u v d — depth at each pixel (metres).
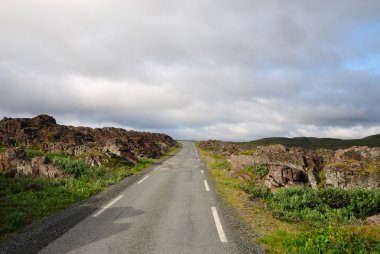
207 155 51.72
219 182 20.73
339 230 8.38
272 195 17.52
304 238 8.40
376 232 8.40
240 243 8.73
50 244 8.35
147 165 32.34
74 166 22.33
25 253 7.70
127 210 12.43
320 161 22.00
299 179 20.14
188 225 10.39
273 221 11.70
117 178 21.78
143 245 8.39
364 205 15.17
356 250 7.41
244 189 18.47
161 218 11.23
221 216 11.70
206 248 8.27
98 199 14.68
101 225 10.24
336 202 15.76
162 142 81.88
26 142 40.94
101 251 7.89
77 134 50.53
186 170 27.95
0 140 39.75
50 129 48.56
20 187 16.22
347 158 21.45
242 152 25.47
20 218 10.70
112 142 34.84
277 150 23.58
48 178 19.88
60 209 12.73
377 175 18.47
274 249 8.39
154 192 16.62
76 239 8.78
